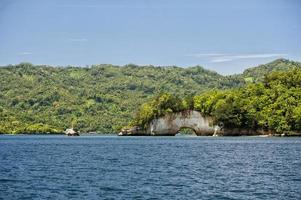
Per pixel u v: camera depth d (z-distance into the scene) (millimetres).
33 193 50531
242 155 104188
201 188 54000
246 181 59938
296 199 47250
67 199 47000
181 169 74875
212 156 102125
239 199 47156
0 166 80062
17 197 48219
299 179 61719
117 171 72125
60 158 99688
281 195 49375
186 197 48188
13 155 110062
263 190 52594
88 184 57062
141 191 51812
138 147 142750
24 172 70562
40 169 75188
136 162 88312
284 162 86188
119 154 111688
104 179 61906
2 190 52500
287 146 136000
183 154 109250
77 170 73812
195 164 83500
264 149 123438
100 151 124812
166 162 88062
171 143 163500
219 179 61812
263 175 66250
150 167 78375
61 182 58906
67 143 179250
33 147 150250
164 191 51844
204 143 158875
